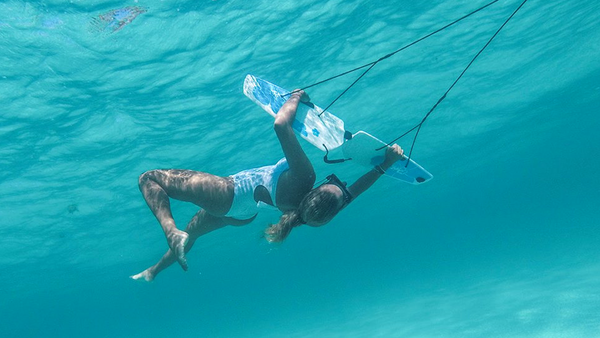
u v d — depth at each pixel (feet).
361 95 62.44
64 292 158.51
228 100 50.52
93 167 56.18
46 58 35.27
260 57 45.14
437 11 47.11
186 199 10.84
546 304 50.72
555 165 257.34
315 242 247.50
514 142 137.49
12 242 76.64
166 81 43.14
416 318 67.26
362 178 11.87
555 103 101.60
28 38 32.65
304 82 54.13
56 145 48.24
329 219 9.94
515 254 144.05
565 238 153.48
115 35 34.86
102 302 258.16
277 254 246.68
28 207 63.21
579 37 65.62
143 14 33.60
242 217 12.10
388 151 12.07
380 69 56.39
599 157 284.41
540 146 163.63
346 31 46.03
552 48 66.28
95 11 31.68
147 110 46.98
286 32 42.39
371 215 197.16
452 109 79.61
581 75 84.89
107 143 51.08
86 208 70.28
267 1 37.14
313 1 39.19
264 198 11.03
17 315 209.56
